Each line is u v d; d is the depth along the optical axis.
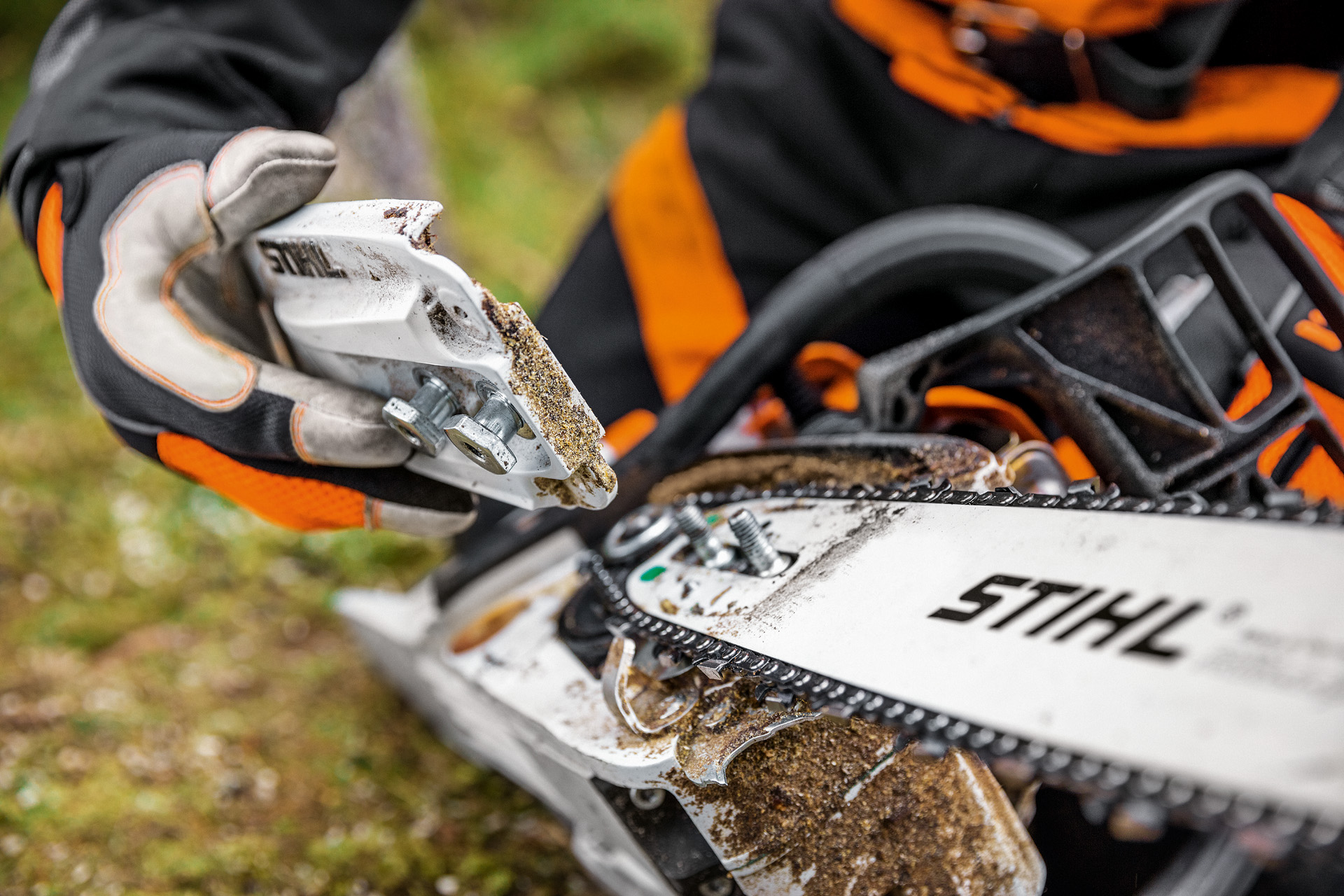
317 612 2.16
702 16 5.97
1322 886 1.16
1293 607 0.57
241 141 0.99
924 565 0.79
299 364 1.08
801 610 0.83
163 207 1.02
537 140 4.86
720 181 1.87
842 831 0.91
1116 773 0.55
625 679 0.87
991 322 1.07
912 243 1.32
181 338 1.00
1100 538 0.71
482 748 1.61
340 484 1.02
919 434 1.09
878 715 0.68
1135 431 1.06
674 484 1.22
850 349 1.70
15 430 2.58
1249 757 0.51
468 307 0.79
